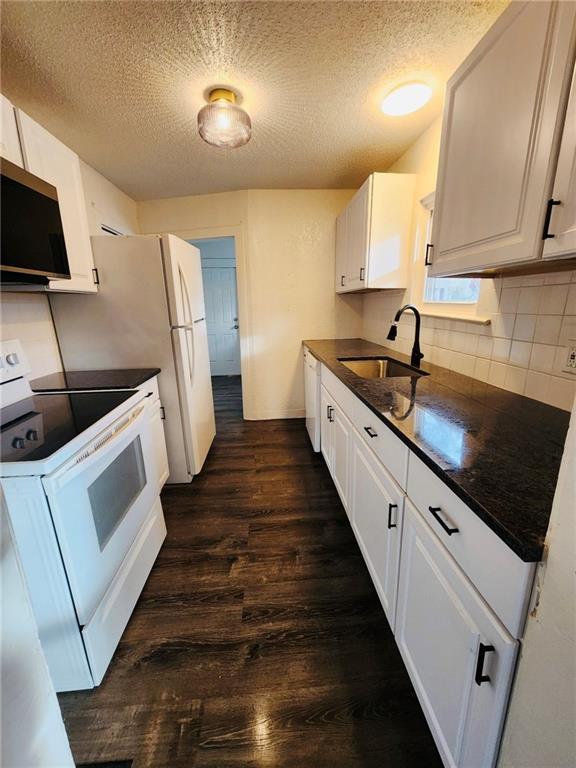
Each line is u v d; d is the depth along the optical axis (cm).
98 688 110
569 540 46
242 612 138
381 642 125
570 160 70
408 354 236
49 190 134
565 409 115
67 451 98
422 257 216
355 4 115
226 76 151
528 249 82
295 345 347
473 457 82
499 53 89
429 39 130
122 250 202
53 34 125
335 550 172
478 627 65
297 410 367
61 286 164
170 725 101
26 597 55
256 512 205
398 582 108
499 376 146
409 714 102
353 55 139
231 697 107
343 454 183
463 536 70
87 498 107
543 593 50
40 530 93
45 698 58
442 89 161
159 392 222
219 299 572
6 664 50
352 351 257
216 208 315
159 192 302
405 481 101
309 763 92
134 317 210
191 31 125
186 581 154
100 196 259
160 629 131
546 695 50
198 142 212
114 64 142
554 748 49
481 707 65
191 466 237
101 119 184
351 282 265
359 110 180
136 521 144
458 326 174
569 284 111
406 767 91
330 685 110
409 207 221
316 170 262
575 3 66
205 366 279
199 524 194
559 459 81
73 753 95
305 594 146
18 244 118
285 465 263
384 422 113
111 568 121
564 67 69
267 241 319
